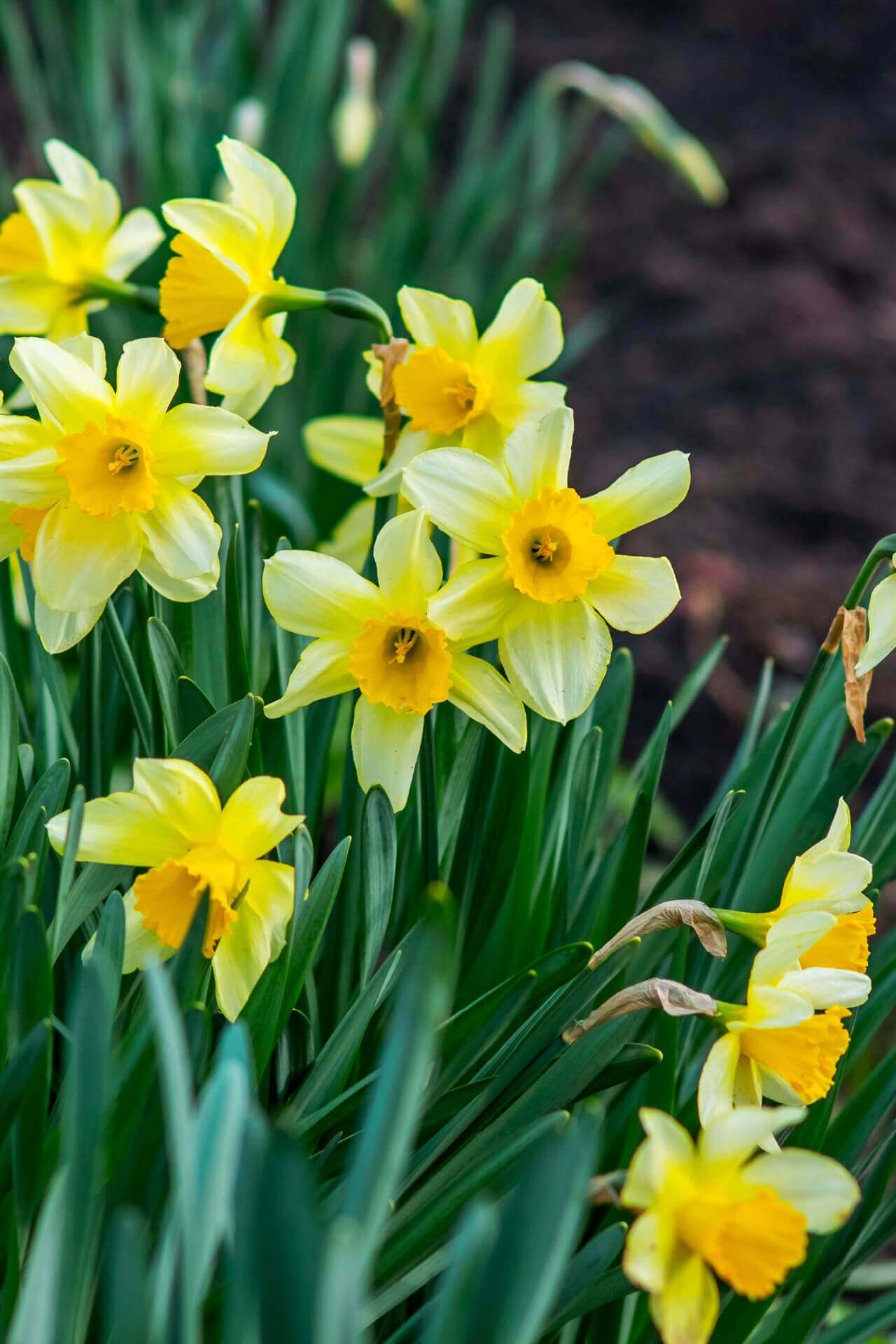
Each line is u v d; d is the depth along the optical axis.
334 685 1.17
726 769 2.25
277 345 1.21
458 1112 1.17
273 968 1.14
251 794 1.14
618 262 3.40
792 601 2.53
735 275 3.39
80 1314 1.11
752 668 2.40
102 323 2.03
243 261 1.19
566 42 4.20
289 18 2.13
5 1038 1.15
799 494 2.78
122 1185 1.12
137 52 2.28
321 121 2.19
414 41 2.43
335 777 1.65
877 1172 1.20
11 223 1.24
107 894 1.17
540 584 1.16
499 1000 1.16
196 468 1.15
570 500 1.15
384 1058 1.05
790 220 3.52
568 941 1.25
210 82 2.26
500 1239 1.06
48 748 1.24
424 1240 1.13
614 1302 1.19
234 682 1.21
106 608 1.18
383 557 1.16
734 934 1.24
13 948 1.12
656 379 3.07
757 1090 1.15
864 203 3.62
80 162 1.24
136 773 1.14
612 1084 1.17
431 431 1.20
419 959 1.04
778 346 3.17
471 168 2.45
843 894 1.16
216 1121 1.06
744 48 4.28
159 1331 1.06
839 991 1.14
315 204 2.49
